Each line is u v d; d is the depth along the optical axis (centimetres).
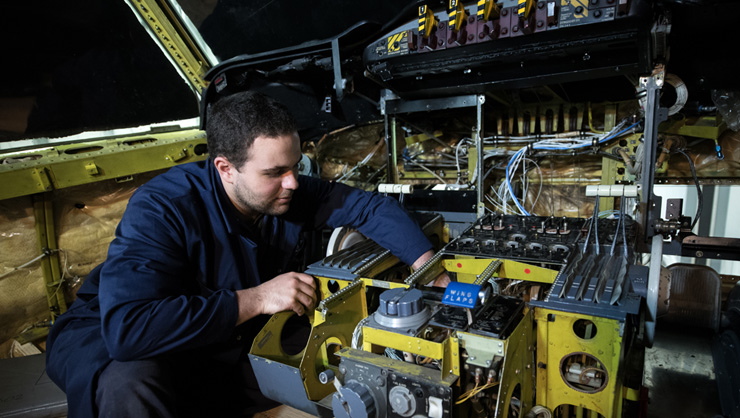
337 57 197
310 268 147
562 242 146
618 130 188
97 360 113
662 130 186
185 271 131
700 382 150
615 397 97
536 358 111
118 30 276
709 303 168
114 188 269
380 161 280
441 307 113
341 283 140
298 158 125
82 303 143
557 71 159
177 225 127
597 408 100
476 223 175
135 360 112
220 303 119
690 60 167
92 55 276
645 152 152
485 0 145
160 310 110
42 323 250
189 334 112
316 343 118
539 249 143
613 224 161
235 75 248
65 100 281
